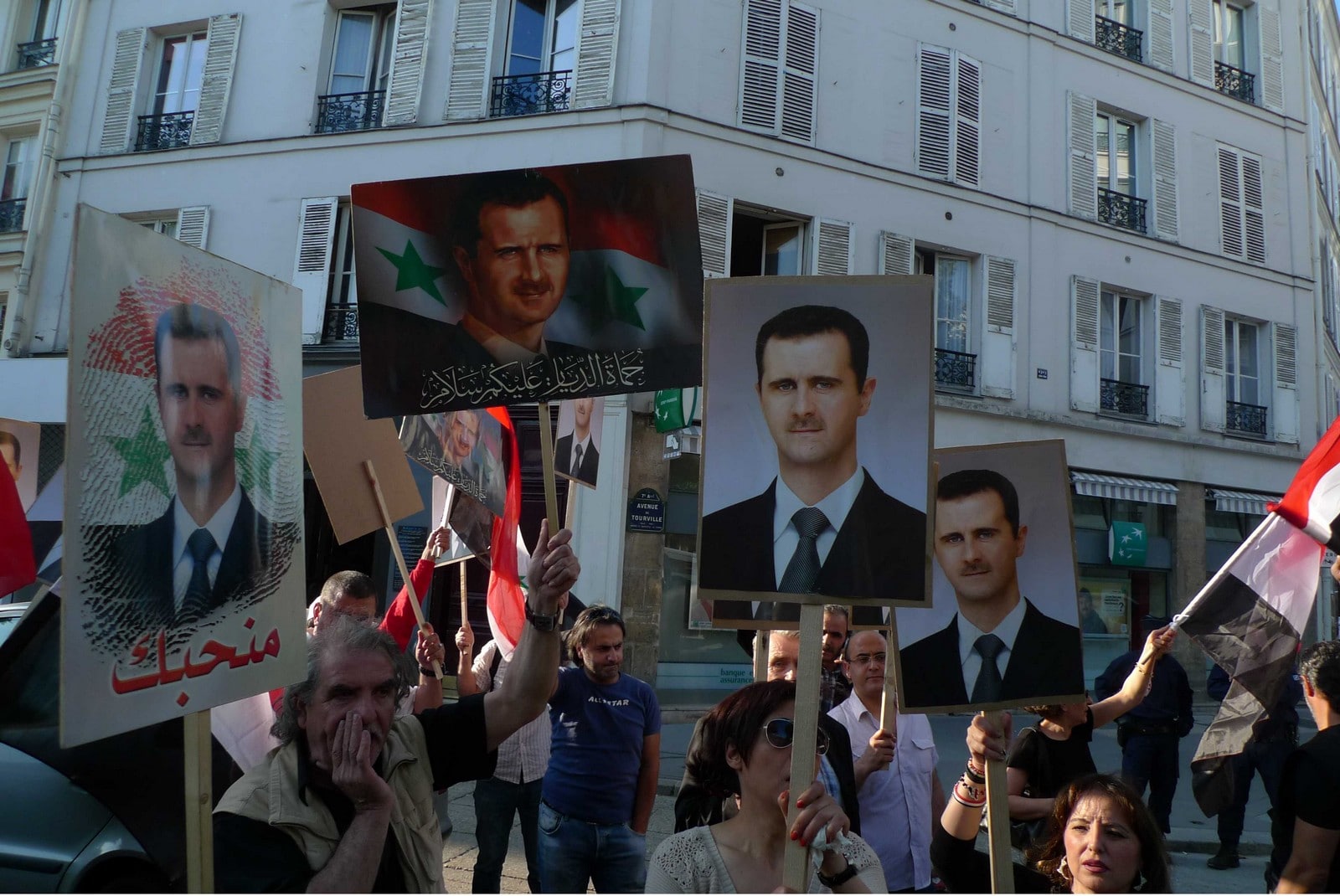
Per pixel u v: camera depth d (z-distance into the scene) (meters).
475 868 4.95
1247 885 7.23
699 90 14.90
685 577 14.59
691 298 2.98
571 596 7.16
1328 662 3.20
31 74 17.59
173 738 3.55
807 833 2.16
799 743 2.31
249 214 15.98
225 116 16.41
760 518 2.60
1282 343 19.44
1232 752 4.36
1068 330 17.36
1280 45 20.30
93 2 17.55
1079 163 17.78
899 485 2.56
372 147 15.59
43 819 3.95
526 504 14.23
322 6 16.27
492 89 15.35
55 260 16.89
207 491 2.23
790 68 15.48
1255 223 19.50
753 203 15.08
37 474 5.04
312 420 4.48
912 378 2.62
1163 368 18.12
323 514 15.35
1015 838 4.08
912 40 16.53
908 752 3.92
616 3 14.83
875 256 15.90
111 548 1.98
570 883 4.36
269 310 2.52
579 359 2.98
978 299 16.73
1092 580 17.38
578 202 3.05
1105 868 2.60
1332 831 2.79
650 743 4.59
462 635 5.27
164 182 16.50
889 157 16.19
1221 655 4.38
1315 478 4.46
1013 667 3.21
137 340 2.09
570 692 4.51
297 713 2.39
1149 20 18.84
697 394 13.88
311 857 2.24
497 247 3.05
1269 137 19.92
